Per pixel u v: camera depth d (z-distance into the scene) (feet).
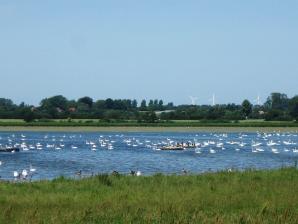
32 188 90.43
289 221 59.93
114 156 311.06
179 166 243.19
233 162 272.92
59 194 83.61
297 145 454.40
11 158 287.48
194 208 69.46
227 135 633.61
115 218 62.23
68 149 377.91
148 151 362.74
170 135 620.90
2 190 87.97
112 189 89.35
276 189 86.28
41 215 63.87
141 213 65.00
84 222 60.23
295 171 113.09
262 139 554.46
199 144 416.46
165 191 85.71
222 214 64.80
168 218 61.62
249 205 72.74
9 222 60.39
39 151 353.51
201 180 99.35
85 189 89.92
